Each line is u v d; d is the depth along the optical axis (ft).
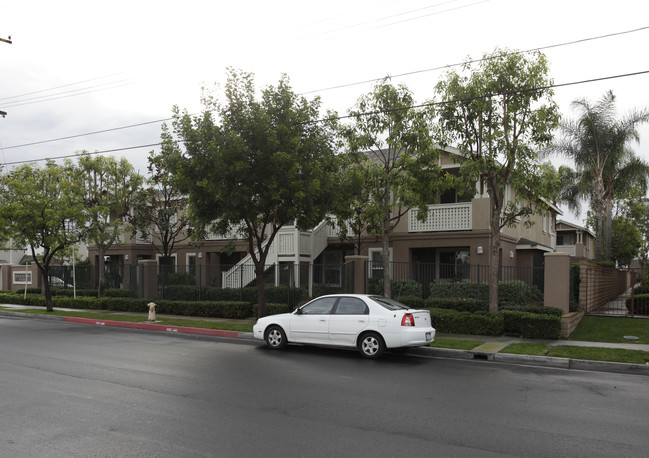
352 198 54.13
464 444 17.95
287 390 26.21
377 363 34.78
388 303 37.96
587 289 58.54
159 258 101.30
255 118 45.65
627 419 21.35
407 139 49.78
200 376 29.60
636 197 150.10
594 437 18.86
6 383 27.35
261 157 44.86
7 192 72.38
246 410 22.18
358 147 51.65
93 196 82.79
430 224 69.36
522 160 46.78
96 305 78.07
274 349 40.60
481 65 47.52
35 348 40.60
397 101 50.67
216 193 45.11
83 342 44.47
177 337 49.11
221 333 51.39
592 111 89.97
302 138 49.03
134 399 23.97
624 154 94.58
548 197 48.06
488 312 48.19
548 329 44.19
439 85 48.14
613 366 33.53
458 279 65.21
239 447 17.42
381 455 16.78
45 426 19.69
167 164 48.49
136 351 39.22
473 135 48.52
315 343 38.75
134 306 73.05
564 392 26.45
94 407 22.48
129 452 16.87
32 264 105.91
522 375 31.17
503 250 69.56
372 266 71.41
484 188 66.28
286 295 64.03
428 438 18.57
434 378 29.86
